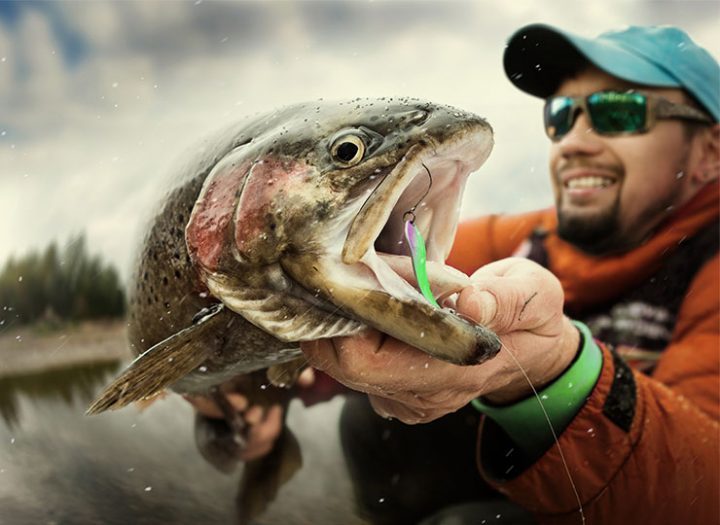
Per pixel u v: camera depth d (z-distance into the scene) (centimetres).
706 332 54
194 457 60
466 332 26
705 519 42
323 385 67
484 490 57
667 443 42
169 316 37
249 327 32
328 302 29
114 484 55
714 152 63
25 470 57
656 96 61
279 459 59
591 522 42
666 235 60
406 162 28
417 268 27
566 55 66
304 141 30
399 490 56
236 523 50
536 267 34
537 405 40
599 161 62
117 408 32
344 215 29
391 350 29
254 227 30
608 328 60
